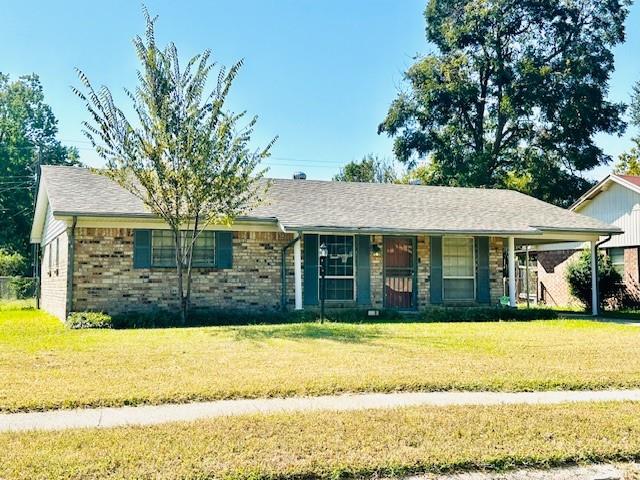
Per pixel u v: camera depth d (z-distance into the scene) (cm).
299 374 779
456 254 1827
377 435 529
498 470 473
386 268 1761
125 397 655
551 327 1388
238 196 1492
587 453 497
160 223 1524
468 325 1422
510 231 1731
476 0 3350
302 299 1670
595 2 3322
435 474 462
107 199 1523
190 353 948
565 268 2375
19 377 756
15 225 4334
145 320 1402
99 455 471
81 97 1332
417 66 3544
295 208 1705
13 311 2172
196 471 441
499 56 3412
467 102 3469
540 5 3303
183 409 626
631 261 2189
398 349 1001
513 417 593
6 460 458
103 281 1498
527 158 3428
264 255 1638
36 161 4022
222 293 1595
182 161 1385
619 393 719
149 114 1378
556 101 3234
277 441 510
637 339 1156
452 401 666
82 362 864
